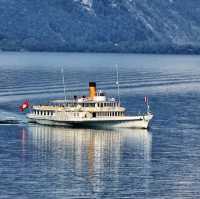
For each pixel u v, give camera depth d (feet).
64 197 489.26
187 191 503.61
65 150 598.34
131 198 490.08
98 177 526.98
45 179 520.01
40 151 593.01
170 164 561.84
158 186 511.40
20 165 551.18
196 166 557.33
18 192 495.41
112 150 600.80
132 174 535.19
